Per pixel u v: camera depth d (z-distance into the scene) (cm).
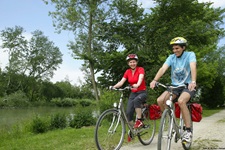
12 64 6744
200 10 1831
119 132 575
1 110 4400
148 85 1733
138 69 625
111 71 1855
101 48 2167
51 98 7494
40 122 1372
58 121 1473
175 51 522
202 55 2169
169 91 516
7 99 5816
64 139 808
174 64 531
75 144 689
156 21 1861
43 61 7181
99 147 533
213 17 1925
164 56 1766
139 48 1864
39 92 7356
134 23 1838
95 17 2409
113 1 2127
